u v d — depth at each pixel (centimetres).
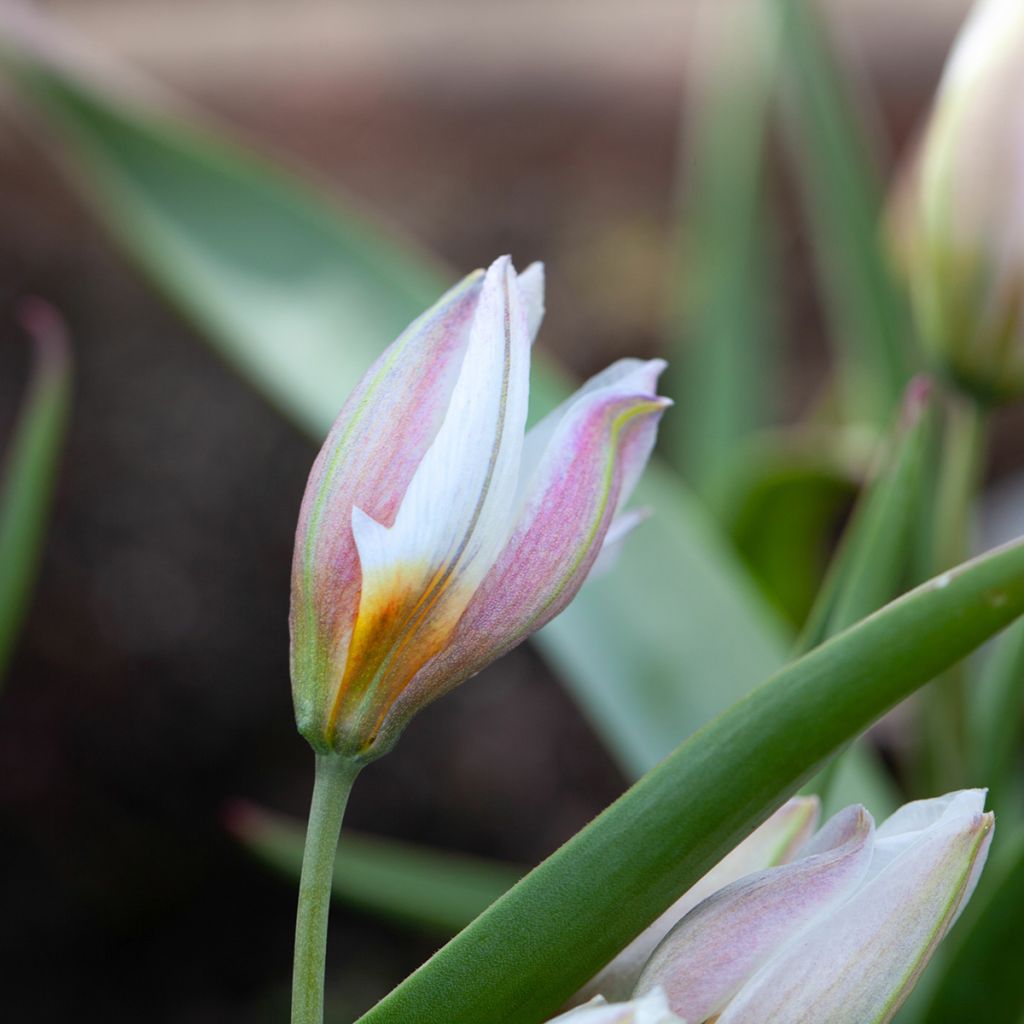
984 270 41
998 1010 39
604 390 32
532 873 31
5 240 110
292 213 51
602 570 34
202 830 99
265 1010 94
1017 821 53
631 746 43
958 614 30
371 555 31
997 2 41
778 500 63
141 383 109
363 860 48
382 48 126
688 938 32
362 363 50
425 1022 31
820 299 118
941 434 45
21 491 43
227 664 103
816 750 30
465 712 105
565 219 119
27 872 96
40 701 100
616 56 127
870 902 32
